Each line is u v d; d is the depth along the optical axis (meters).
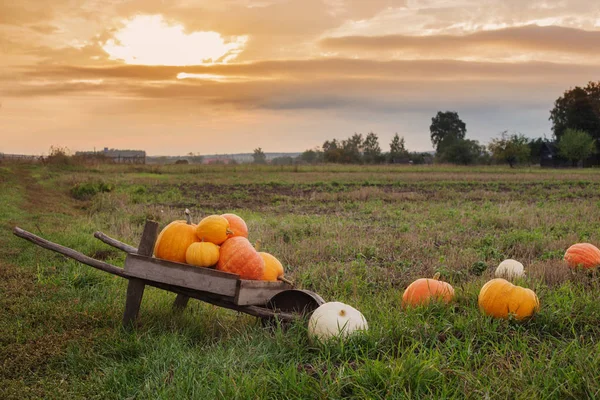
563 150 87.56
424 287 6.75
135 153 99.19
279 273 6.37
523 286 7.34
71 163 52.56
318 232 14.11
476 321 5.66
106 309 6.74
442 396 3.93
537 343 5.41
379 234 13.88
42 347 5.39
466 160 92.69
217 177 46.19
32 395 4.40
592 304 6.18
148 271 5.94
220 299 5.84
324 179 43.09
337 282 8.55
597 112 107.69
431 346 4.85
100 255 10.84
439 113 176.12
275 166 64.62
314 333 5.32
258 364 4.82
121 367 4.86
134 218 16.69
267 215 19.08
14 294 7.23
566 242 12.09
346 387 4.30
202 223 6.01
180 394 4.19
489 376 4.43
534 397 4.03
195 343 5.61
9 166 45.47
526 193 29.89
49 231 13.11
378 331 5.29
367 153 111.00
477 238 13.02
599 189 32.59
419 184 37.78
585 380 4.19
